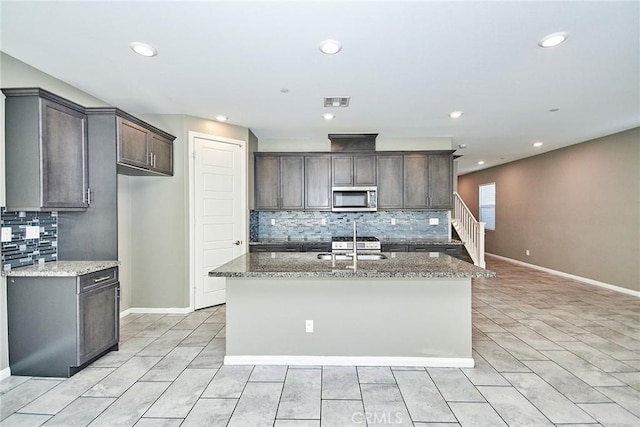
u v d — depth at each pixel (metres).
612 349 3.00
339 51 2.50
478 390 2.34
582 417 2.04
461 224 7.06
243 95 3.44
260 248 5.04
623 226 4.97
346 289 2.74
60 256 3.02
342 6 1.96
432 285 2.71
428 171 5.36
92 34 2.25
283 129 4.87
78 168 2.87
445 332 2.71
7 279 2.54
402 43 2.38
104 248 2.99
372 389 2.36
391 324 2.73
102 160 2.99
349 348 2.74
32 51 2.49
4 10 1.96
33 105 2.49
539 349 3.01
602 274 5.35
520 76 2.96
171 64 2.72
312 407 2.14
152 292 4.07
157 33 2.24
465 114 4.11
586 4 1.94
